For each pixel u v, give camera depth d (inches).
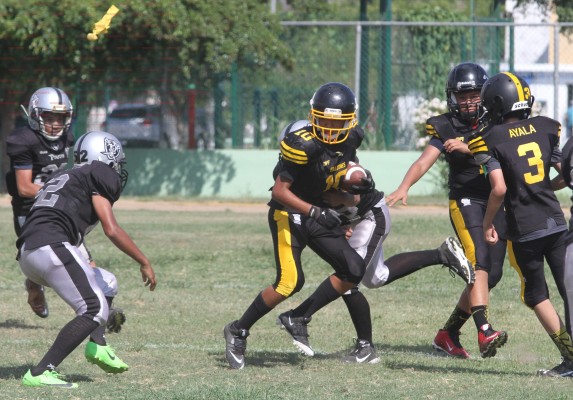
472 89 706.2
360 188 639.1
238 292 988.6
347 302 684.1
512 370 666.8
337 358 701.9
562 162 613.6
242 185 2089.1
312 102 629.0
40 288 782.5
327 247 646.5
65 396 561.9
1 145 2057.1
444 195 2044.8
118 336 773.3
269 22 2014.0
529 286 637.9
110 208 590.9
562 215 627.2
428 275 1094.4
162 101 2055.9
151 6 1897.1
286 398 563.2
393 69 2091.5
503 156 620.1
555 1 2336.4
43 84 1991.9
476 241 700.7
